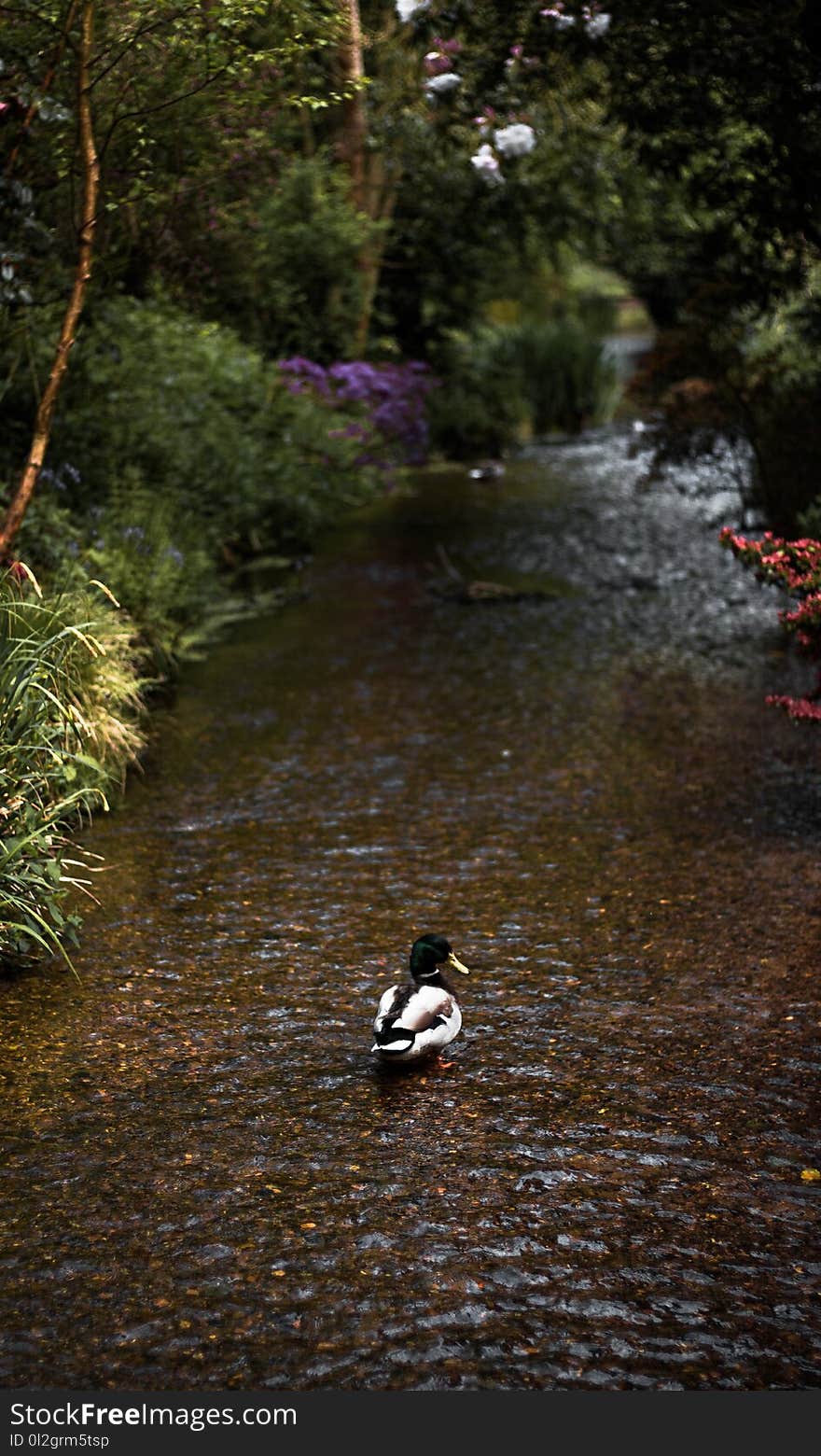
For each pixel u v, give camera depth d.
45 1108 4.07
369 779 7.28
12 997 4.83
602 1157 3.81
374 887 5.86
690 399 10.88
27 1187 3.66
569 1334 3.09
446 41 9.22
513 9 8.77
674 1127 3.96
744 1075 4.25
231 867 6.08
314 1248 3.40
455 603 11.44
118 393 10.41
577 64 8.98
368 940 5.32
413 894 5.77
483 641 10.22
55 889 5.09
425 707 8.62
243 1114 4.05
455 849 6.27
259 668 9.58
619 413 23.73
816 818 6.49
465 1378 2.96
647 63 8.57
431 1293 3.23
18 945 5.05
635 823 6.54
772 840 6.25
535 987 4.92
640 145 9.64
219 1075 4.29
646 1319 3.14
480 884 5.88
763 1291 3.24
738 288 10.01
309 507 13.59
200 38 6.28
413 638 10.35
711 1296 3.22
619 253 18.84
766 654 9.53
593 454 19.98
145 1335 3.09
